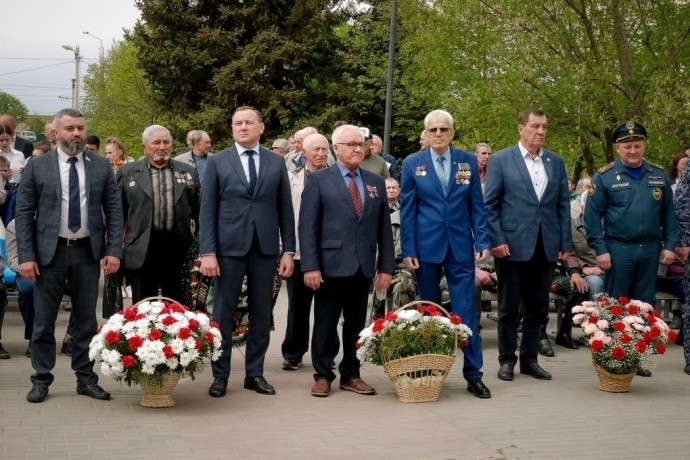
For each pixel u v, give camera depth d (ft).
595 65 62.75
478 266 30.30
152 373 20.18
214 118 102.89
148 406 20.85
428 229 23.30
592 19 64.28
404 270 29.55
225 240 22.48
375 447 18.04
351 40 119.24
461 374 25.67
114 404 21.12
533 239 24.43
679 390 24.09
